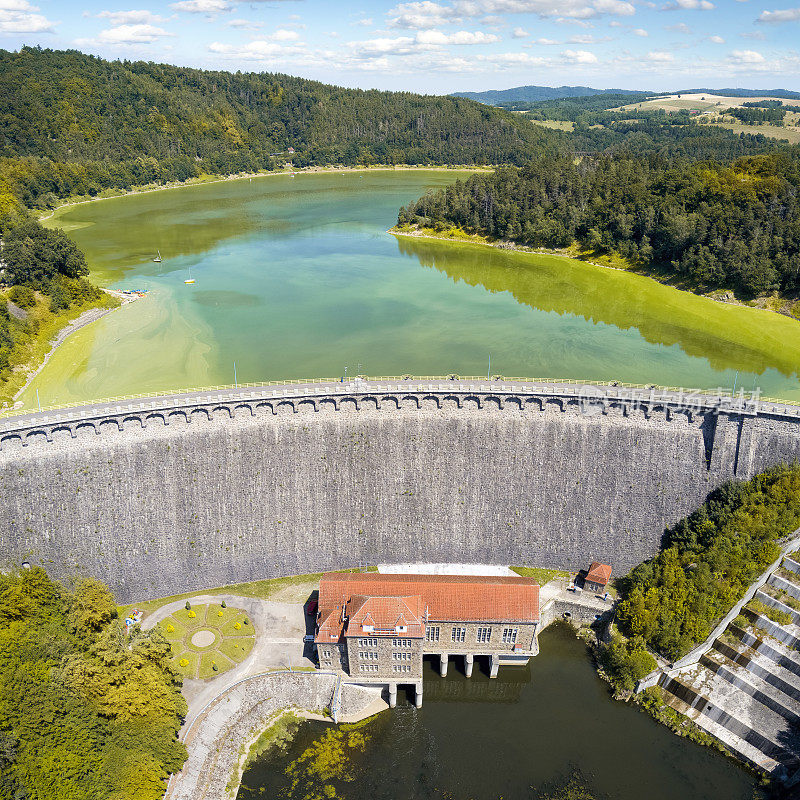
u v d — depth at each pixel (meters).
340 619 111.50
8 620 97.00
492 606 113.06
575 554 142.88
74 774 85.88
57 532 128.62
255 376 198.62
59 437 127.50
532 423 142.75
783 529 125.38
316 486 142.12
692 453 138.00
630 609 121.06
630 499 141.75
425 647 116.31
